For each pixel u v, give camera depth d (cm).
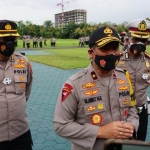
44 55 2077
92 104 177
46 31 9612
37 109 600
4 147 262
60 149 397
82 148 179
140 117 303
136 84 299
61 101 180
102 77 184
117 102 185
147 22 292
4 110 257
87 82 180
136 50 283
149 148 80
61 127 176
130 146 82
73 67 1302
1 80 262
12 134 264
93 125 172
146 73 298
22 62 284
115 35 173
